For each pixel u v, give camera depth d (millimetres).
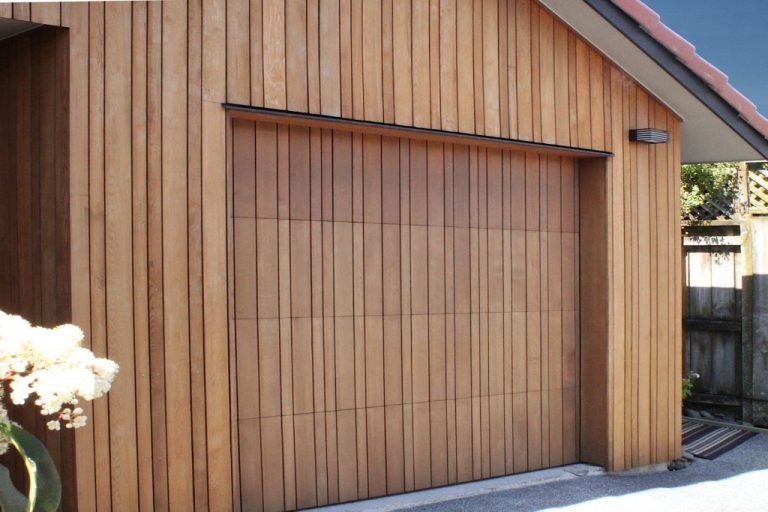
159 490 4145
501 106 5703
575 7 5793
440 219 5625
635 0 5680
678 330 6844
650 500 5680
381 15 5105
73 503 3889
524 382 6102
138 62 4086
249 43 4520
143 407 4094
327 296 5082
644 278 6574
